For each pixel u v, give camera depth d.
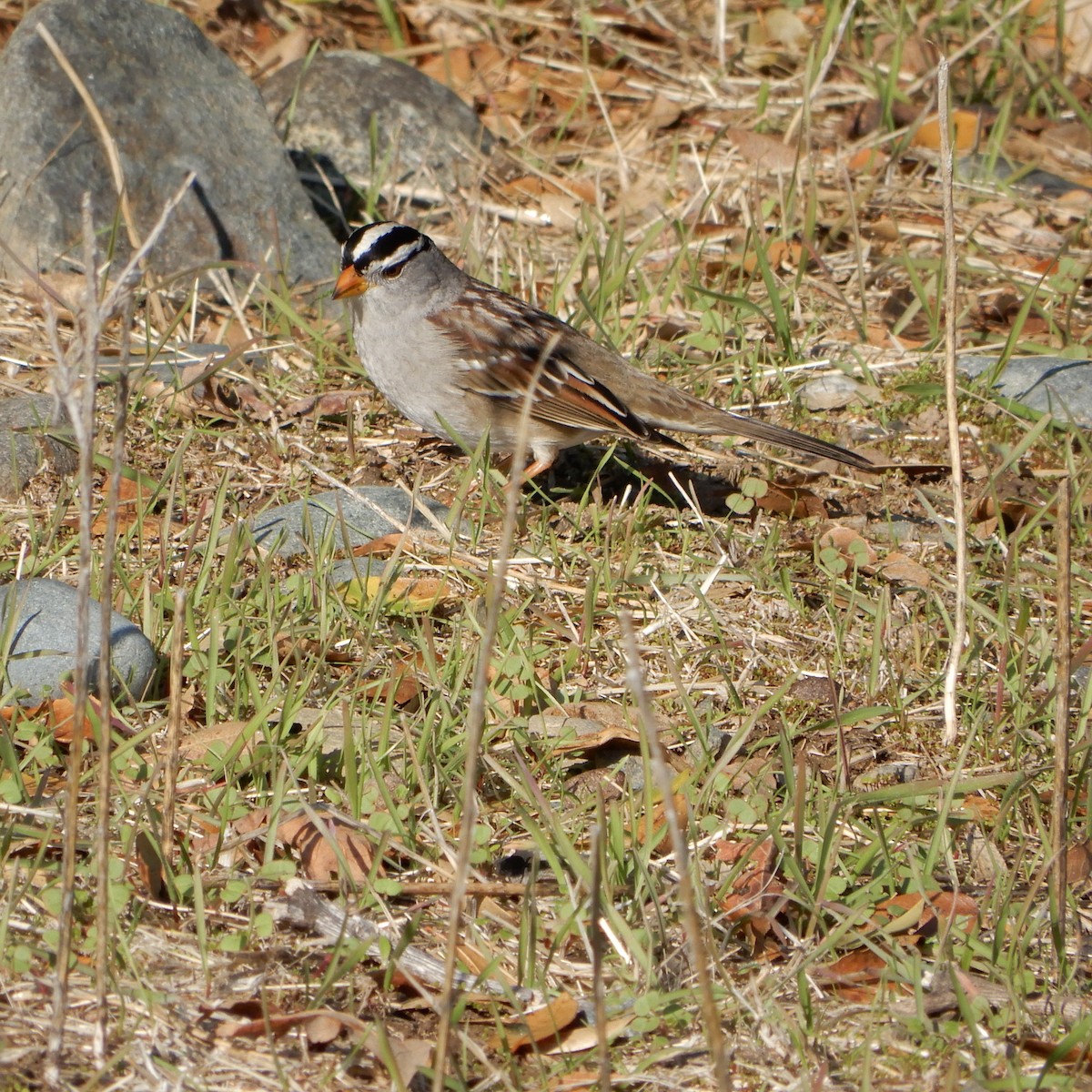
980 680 7.54
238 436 9.63
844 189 13.34
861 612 8.29
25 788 6.23
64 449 9.02
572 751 6.86
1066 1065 5.23
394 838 6.04
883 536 9.17
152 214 11.25
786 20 15.81
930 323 11.36
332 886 5.88
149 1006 5.13
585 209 11.94
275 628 7.29
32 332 10.53
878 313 11.80
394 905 5.86
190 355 10.37
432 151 13.14
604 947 5.66
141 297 10.76
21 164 10.97
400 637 7.56
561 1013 5.23
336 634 7.48
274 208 11.66
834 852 6.15
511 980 5.48
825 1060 5.24
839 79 15.25
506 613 7.74
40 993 5.23
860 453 10.13
